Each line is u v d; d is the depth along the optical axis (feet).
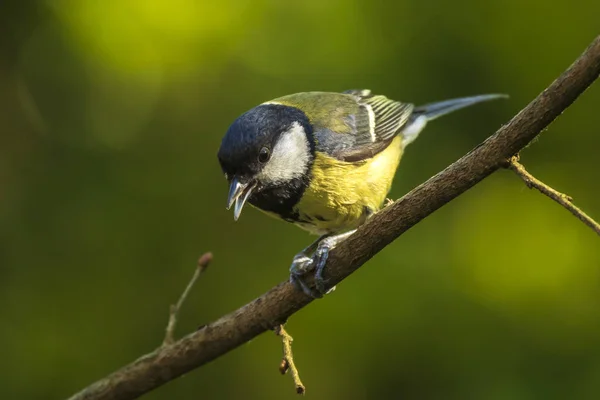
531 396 31.35
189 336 22.79
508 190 35.29
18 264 34.53
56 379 33.17
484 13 35.14
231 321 22.22
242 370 34.19
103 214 35.14
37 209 35.47
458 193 18.54
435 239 34.76
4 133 38.09
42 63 37.70
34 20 37.32
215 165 35.99
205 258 23.08
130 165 35.96
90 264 34.42
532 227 34.65
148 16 35.45
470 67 35.55
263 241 35.22
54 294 34.06
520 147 17.48
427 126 35.70
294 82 36.22
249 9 36.04
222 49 36.40
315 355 33.30
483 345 32.27
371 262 33.65
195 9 35.58
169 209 35.27
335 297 33.12
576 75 16.34
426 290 33.06
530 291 33.35
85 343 33.53
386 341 32.65
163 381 23.11
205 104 36.63
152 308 34.30
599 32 34.73
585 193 34.58
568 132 35.06
